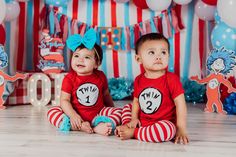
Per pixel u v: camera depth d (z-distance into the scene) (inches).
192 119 95.0
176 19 131.3
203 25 132.0
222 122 91.3
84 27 131.7
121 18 133.6
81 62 81.4
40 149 63.4
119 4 133.5
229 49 104.8
